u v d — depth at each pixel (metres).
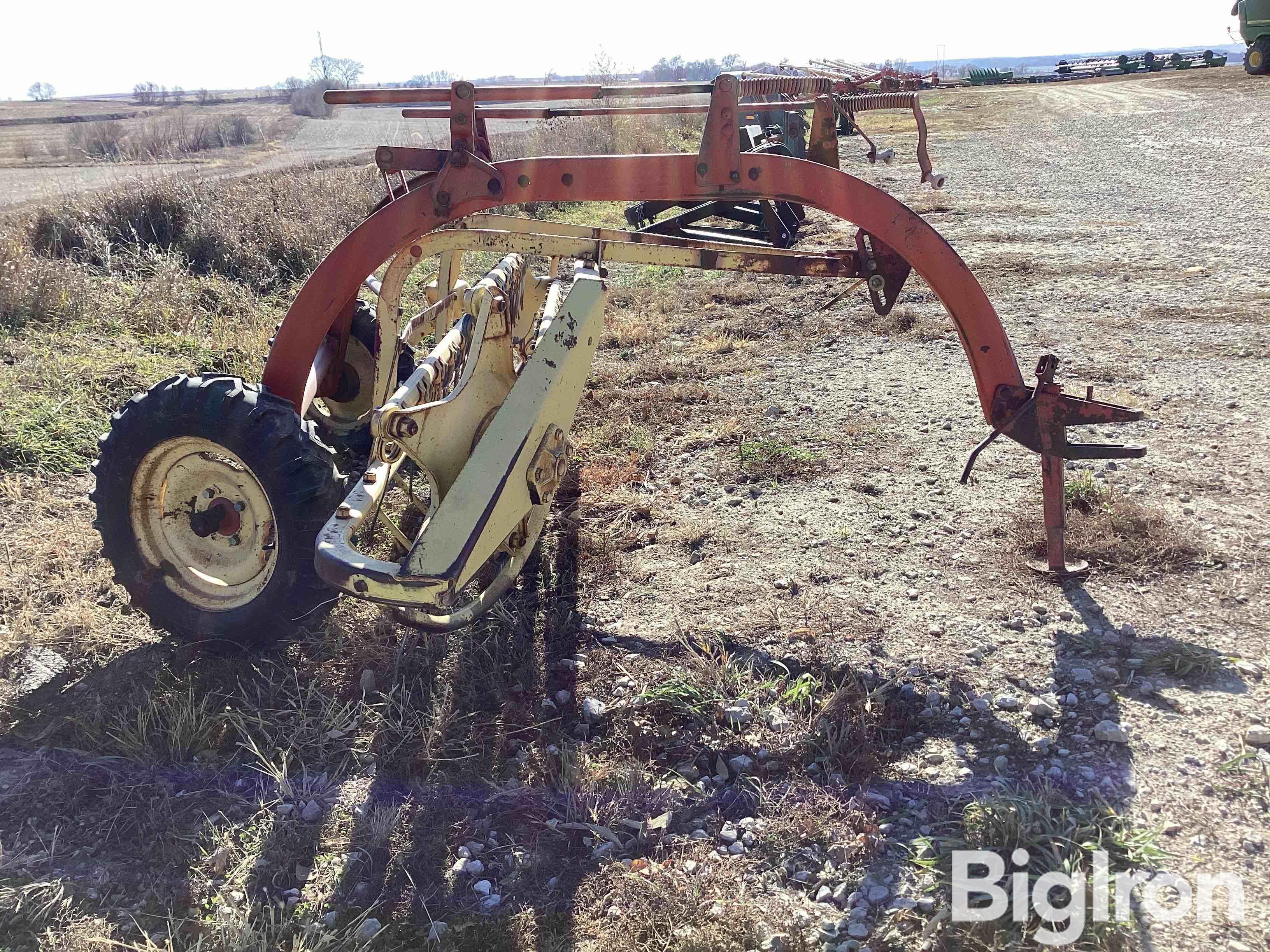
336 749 3.07
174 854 2.65
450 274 4.45
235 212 9.36
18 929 2.40
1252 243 9.29
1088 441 5.03
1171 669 3.20
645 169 3.39
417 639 3.56
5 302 6.75
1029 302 7.78
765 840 2.63
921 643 3.44
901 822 2.66
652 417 5.70
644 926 2.36
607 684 3.31
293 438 3.25
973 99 34.09
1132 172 14.38
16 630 3.49
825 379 6.28
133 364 6.05
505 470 2.99
